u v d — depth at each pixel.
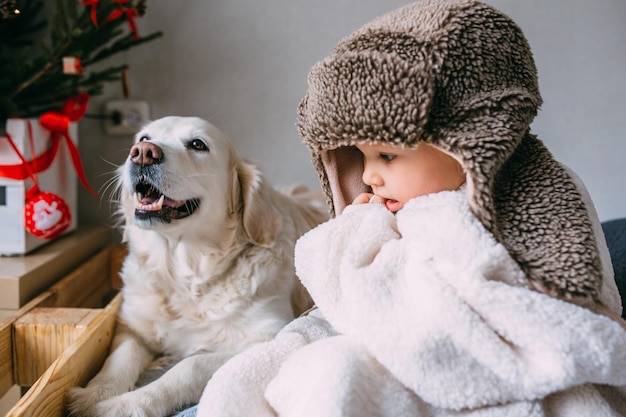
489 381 0.57
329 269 0.67
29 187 1.40
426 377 0.58
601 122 1.81
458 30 0.62
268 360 0.68
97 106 1.82
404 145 0.61
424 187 0.69
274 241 1.32
